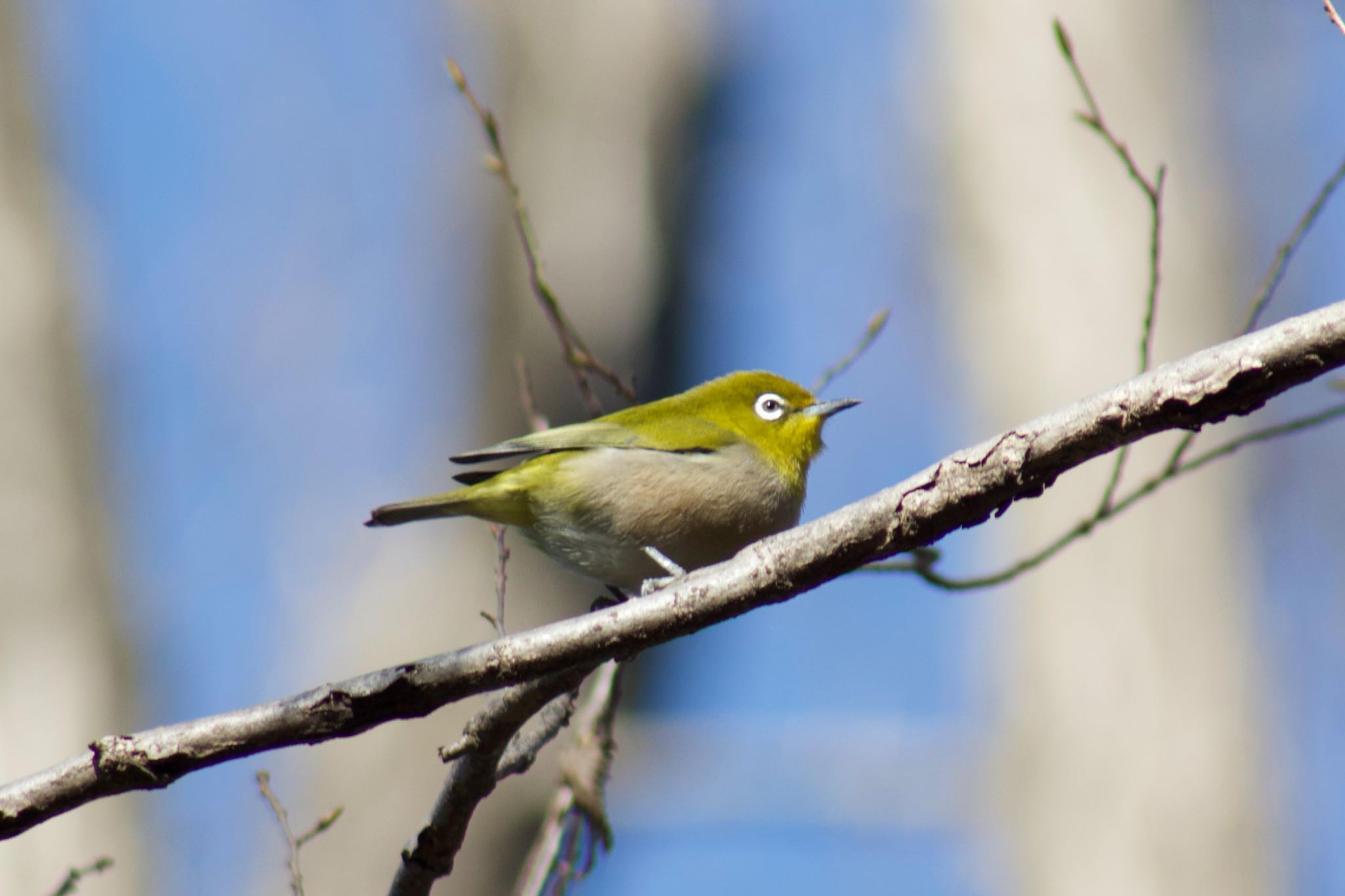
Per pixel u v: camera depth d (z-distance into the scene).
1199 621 14.47
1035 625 14.95
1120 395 5.48
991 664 15.78
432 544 15.70
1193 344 15.18
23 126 16.83
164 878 14.41
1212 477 14.87
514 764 7.36
